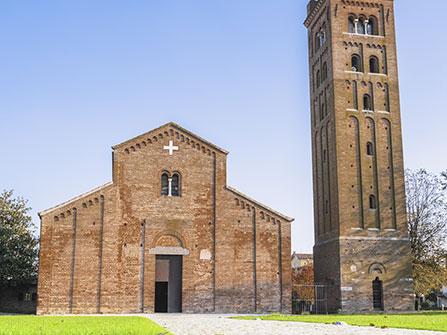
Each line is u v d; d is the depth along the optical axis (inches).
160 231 1888.5
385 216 2069.4
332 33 2208.4
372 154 2121.1
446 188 2433.6
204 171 1969.7
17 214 2369.6
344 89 2159.2
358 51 2219.5
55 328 923.4
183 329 994.1
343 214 2036.2
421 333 869.2
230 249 1910.7
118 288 1807.3
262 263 1915.6
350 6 2257.6
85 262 1795.0
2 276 2144.4
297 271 4224.9
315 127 2369.6
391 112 2175.2
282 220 1959.9
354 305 1955.0
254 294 1887.3
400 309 1985.7
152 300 1824.6
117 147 1915.6
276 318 1434.5
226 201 1950.1
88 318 1378.0
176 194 1942.7
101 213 1845.5
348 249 2003.0
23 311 2185.0
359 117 2143.2
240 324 1151.0
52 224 1793.8
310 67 2482.8
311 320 1300.4
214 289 1870.1
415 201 2474.2
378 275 2001.7
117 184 1883.6
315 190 2321.6
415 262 2409.0
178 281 1877.5
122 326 970.1
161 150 1956.2
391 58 2229.3
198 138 1990.7
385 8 2278.5
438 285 2370.8
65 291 1761.8
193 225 1918.1
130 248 1850.4
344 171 2078.0
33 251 2287.2
